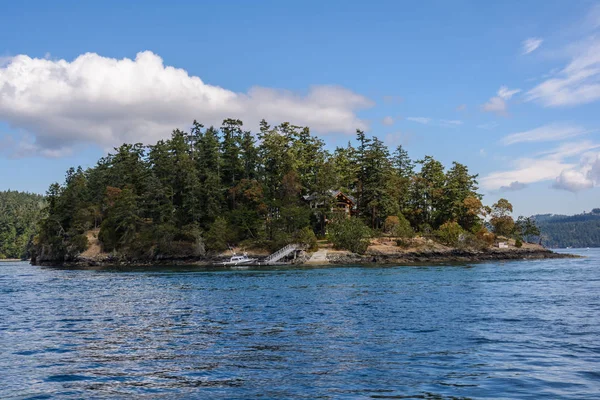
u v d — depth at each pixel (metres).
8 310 31.89
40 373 15.47
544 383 13.54
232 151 125.75
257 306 31.89
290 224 106.50
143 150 144.12
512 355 16.94
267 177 126.44
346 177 131.75
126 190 116.38
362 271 72.06
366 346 18.70
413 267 81.94
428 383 13.63
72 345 19.92
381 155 122.38
